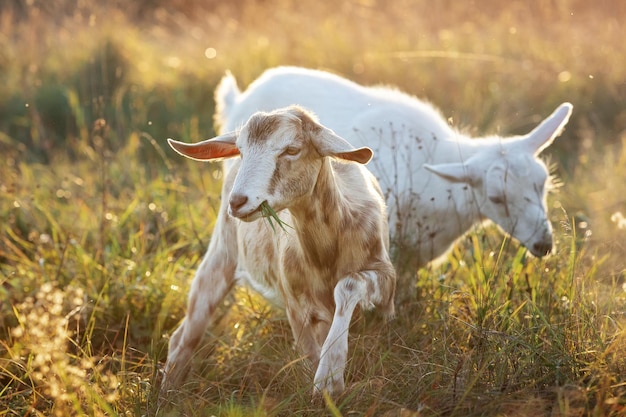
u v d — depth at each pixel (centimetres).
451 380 582
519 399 558
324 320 635
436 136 859
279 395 605
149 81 1545
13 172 1130
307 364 621
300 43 1659
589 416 535
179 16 2012
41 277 827
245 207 556
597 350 595
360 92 884
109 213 973
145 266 843
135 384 614
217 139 616
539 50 1588
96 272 837
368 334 668
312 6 1891
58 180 1153
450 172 802
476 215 839
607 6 1756
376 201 644
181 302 800
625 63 1512
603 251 854
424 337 665
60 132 1434
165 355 745
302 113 585
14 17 1919
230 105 932
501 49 1583
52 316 702
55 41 1712
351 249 616
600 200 1043
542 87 1443
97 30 1717
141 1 2141
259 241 668
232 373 655
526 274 720
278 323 736
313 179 585
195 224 964
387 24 1748
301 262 625
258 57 1609
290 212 609
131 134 1284
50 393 584
